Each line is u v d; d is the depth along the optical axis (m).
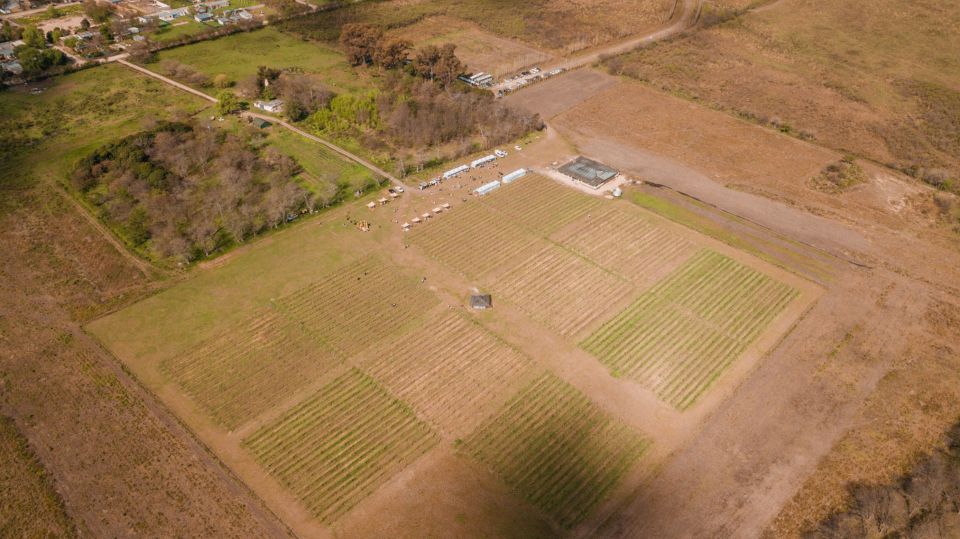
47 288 102.38
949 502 73.50
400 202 125.88
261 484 74.75
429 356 92.12
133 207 120.88
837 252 114.00
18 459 76.44
